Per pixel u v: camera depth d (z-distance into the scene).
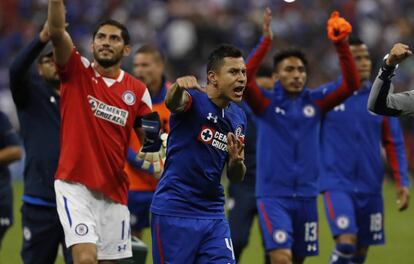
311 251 30.83
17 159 31.36
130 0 95.06
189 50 88.31
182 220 23.66
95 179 24.84
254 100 30.19
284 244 29.75
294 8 96.62
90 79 25.23
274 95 30.62
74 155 24.83
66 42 24.58
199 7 94.88
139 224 34.16
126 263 26.06
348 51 30.22
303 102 30.77
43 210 28.27
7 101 79.31
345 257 32.50
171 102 22.61
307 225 30.69
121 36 25.53
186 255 23.53
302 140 30.59
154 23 91.94
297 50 30.62
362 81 33.69
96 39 25.47
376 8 98.31
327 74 90.12
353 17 96.62
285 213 30.25
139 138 26.36
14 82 27.47
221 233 23.86
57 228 28.38
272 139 30.48
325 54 92.12
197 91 23.59
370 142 33.59
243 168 23.94
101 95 25.23
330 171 33.34
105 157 25.05
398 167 34.25
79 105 25.06
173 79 85.81
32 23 94.88
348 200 33.00
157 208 23.86
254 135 34.62
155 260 24.05
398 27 97.81
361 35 95.19
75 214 24.45
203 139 23.52
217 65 23.36
